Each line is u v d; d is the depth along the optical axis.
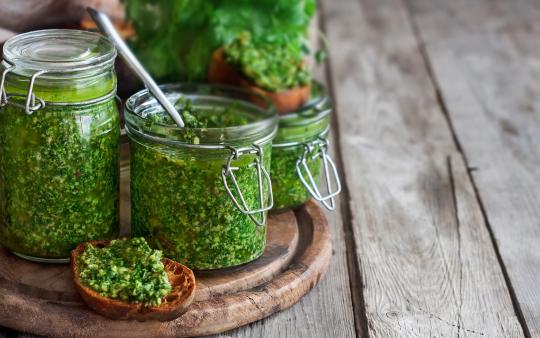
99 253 0.84
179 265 0.84
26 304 0.83
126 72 0.95
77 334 0.82
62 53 0.84
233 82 1.00
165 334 0.83
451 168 1.12
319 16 1.54
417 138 1.18
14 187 0.85
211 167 0.84
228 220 0.85
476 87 1.32
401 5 1.63
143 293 0.81
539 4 1.65
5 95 0.82
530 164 1.14
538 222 1.02
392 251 0.96
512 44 1.47
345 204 1.03
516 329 0.86
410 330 0.85
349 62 1.37
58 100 0.82
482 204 1.05
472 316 0.88
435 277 0.92
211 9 1.03
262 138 0.86
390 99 1.28
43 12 0.94
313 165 0.96
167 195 0.85
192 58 1.02
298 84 0.99
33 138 0.83
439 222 1.01
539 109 1.27
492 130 1.21
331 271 0.93
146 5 1.01
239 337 0.84
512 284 0.92
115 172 0.88
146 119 0.84
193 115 0.92
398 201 1.05
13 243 0.87
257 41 1.04
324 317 0.87
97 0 0.98
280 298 0.86
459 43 1.46
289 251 0.91
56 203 0.85
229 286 0.86
